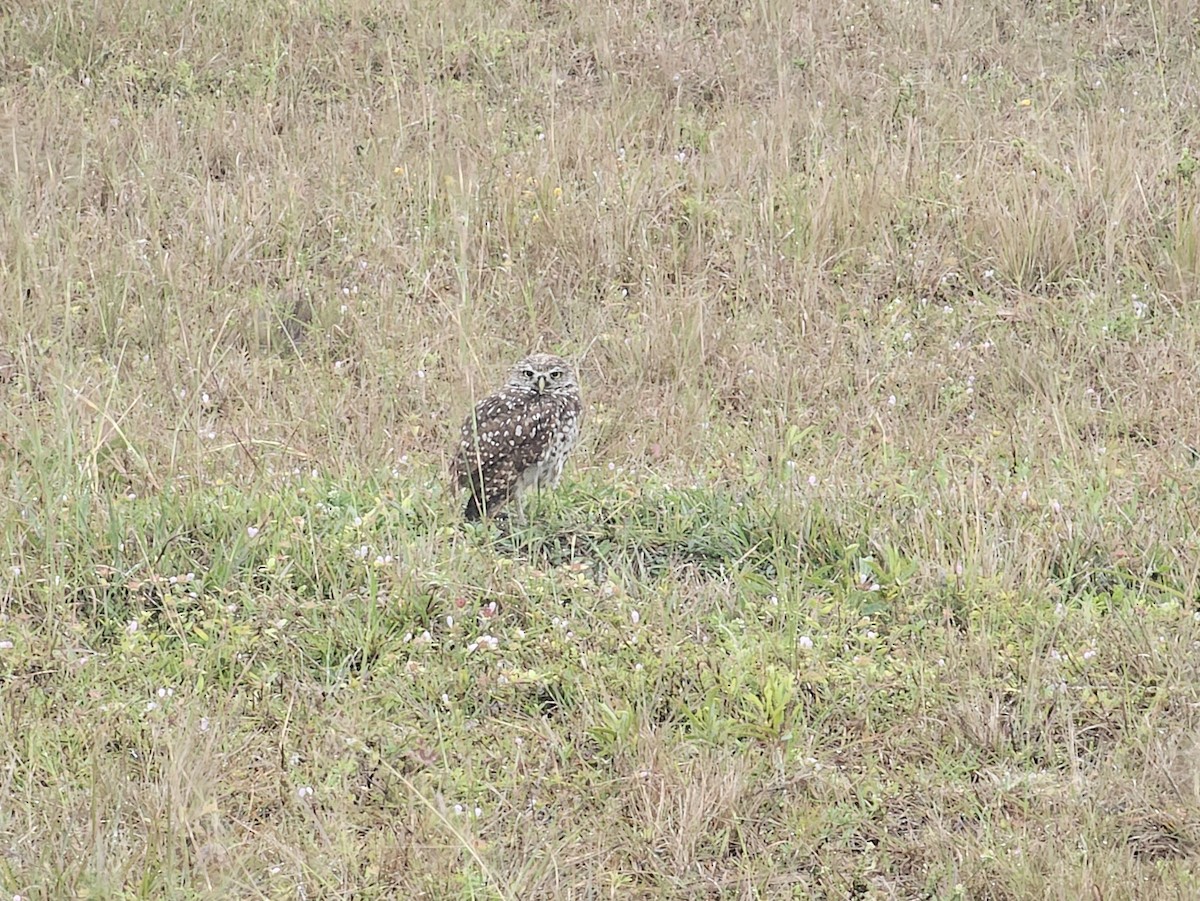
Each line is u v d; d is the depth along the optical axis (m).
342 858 8.39
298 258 17.02
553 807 8.99
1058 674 10.01
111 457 12.23
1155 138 19.19
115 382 13.39
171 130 19.44
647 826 8.77
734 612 10.88
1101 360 15.20
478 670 10.09
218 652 10.01
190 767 8.80
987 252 17.02
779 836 8.84
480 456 11.71
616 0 23.58
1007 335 15.59
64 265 16.27
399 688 9.89
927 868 8.47
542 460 12.02
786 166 18.45
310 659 10.21
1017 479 12.62
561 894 8.25
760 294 16.52
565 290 16.70
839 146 19.09
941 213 17.47
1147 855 8.62
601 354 15.57
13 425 12.82
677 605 10.85
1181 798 8.90
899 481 12.65
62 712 9.51
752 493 12.45
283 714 9.55
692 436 13.77
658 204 17.84
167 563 10.89
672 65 21.72
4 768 8.88
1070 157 18.53
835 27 22.95
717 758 9.25
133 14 22.16
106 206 17.95
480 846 8.47
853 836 8.84
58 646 10.05
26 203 17.41
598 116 20.08
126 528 11.12
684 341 15.38
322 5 22.94
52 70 21.03
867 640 10.41
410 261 16.95
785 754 9.34
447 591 10.69
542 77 21.42
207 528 11.38
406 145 19.34
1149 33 22.89
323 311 15.96
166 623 10.45
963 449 13.33
